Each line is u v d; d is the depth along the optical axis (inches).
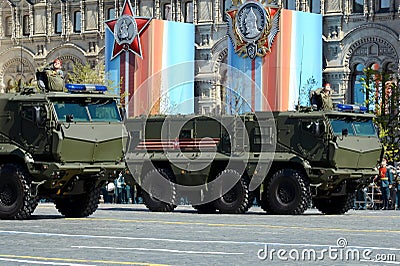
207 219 3093.0
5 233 2502.5
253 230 2620.6
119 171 3176.7
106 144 3117.6
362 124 3614.7
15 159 3093.0
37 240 2317.9
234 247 2156.7
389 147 6387.8
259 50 7327.8
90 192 3193.9
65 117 3058.6
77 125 3058.6
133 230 2603.3
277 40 7268.7
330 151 3464.6
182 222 2910.9
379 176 4389.8
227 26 7568.9
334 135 3479.3
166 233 2508.6
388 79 6776.6
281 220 3061.0
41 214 3398.1
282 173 3467.0
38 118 3029.0
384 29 7706.7
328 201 3644.2
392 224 2893.7
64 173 3046.3
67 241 2292.1
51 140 3029.0
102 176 3122.5
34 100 3063.5
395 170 4495.6
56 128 3031.5
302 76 7362.2
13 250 2101.4
